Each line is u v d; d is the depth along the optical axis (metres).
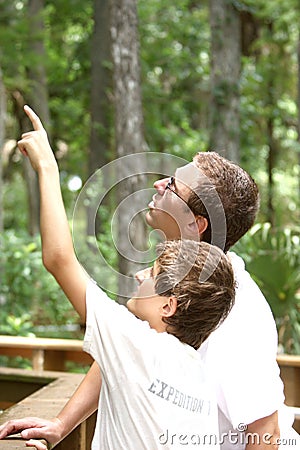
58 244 2.24
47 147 2.31
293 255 6.15
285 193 20.11
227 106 11.80
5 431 2.57
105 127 15.45
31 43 15.30
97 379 2.69
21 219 20.27
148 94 17.98
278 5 16.23
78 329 9.61
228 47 11.81
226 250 2.60
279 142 19.69
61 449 3.09
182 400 2.31
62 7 18.12
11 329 7.74
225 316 2.39
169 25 18.48
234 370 2.47
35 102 16.23
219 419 2.57
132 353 2.29
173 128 20.34
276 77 18.23
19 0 18.16
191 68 18.53
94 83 15.43
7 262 9.45
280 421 2.70
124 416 2.29
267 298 6.20
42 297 9.77
